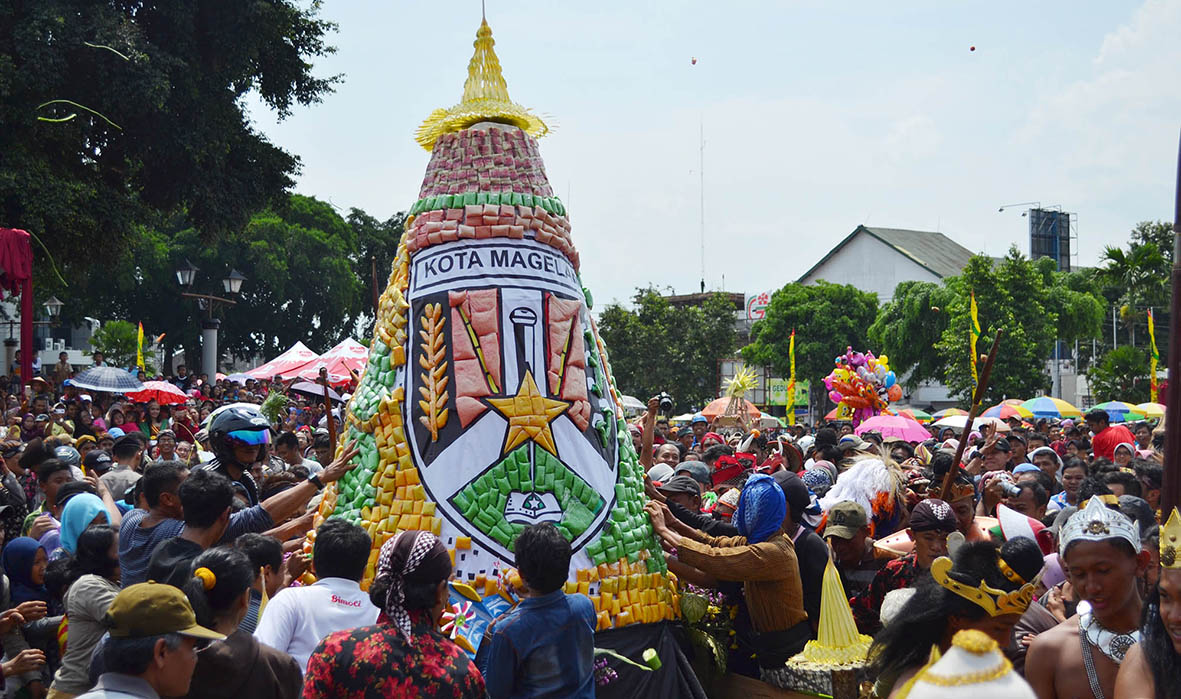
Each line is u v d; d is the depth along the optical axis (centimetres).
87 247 2320
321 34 2614
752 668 620
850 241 7456
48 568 616
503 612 548
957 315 4409
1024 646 447
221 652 389
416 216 645
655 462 1042
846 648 545
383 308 638
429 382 593
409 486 577
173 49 2298
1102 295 5431
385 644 386
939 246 7700
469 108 655
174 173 2392
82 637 511
